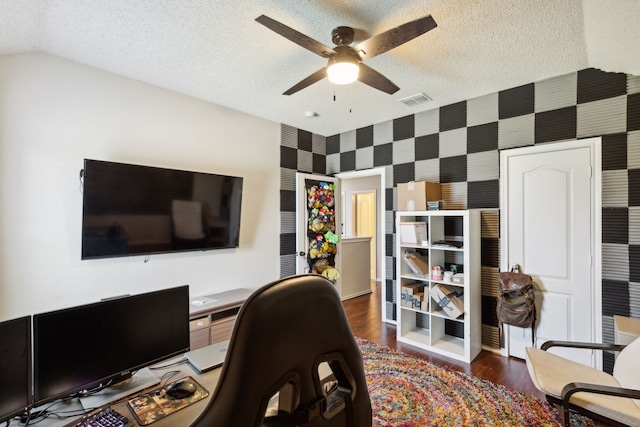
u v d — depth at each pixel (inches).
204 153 127.0
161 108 114.1
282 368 23.7
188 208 114.9
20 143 85.2
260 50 88.7
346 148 172.6
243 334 22.8
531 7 69.6
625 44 76.8
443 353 115.8
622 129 94.6
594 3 65.8
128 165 98.7
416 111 140.5
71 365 43.2
